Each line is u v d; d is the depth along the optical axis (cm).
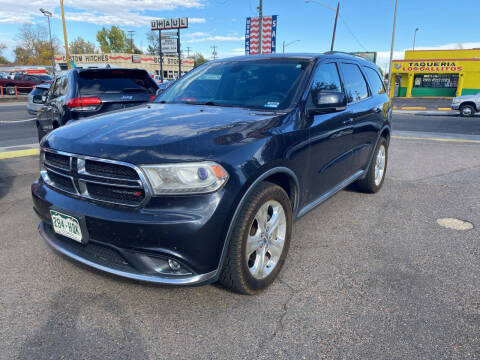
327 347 212
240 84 342
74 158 236
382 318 238
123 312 242
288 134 271
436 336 221
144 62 6000
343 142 366
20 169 621
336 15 3155
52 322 232
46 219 261
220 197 214
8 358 202
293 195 293
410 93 4003
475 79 3712
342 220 408
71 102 602
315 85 326
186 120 265
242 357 204
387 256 323
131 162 212
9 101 2672
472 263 311
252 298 258
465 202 475
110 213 218
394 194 508
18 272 289
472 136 1146
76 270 293
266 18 3139
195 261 214
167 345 213
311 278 286
